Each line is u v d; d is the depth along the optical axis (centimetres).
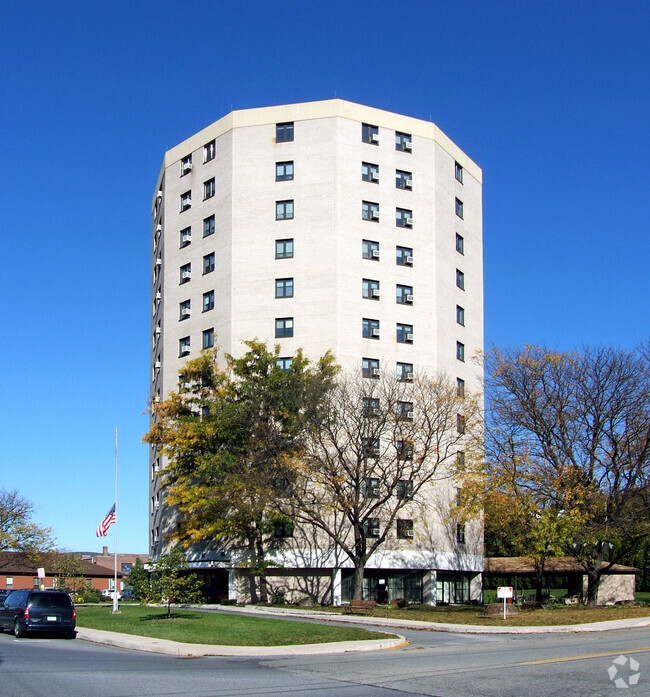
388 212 6769
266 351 5894
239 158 6831
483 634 3456
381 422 5309
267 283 6575
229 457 5300
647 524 5119
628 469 5047
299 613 4531
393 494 6156
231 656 2641
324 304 6431
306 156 6712
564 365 5241
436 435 5800
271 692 1834
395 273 6688
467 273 7412
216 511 5481
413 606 5688
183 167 7369
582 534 4825
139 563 9700
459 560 6612
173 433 5638
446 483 6488
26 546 8325
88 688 1859
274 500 5056
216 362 6075
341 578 6141
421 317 6712
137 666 2314
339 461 5328
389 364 6506
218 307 6738
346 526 6016
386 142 6894
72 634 3347
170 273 7300
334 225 6544
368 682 1998
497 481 4859
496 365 5388
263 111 6869
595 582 5278
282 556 5956
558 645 2861
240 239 6694
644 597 7900
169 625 3412
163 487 5928
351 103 6819
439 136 7188
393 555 6141
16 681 1952
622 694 1781
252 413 5378
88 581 9100
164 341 7244
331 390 5412
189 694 1794
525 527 4744
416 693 1827
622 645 2783
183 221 7262
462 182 7519
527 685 1917
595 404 5106
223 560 6094
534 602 4825
